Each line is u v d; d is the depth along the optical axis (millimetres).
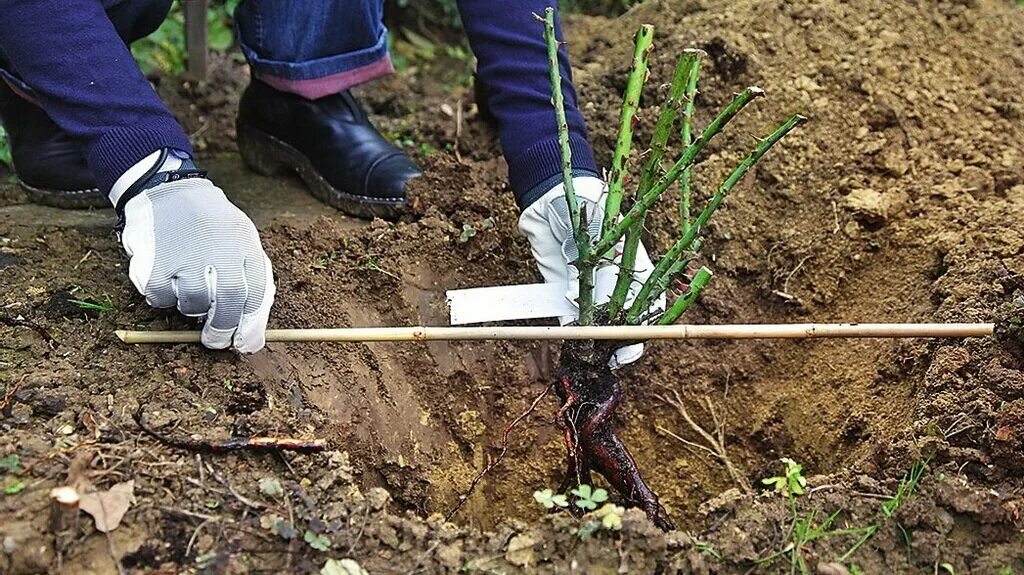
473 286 2201
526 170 1924
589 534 1477
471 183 2342
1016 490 1605
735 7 2625
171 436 1577
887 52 2541
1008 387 1729
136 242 1727
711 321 2230
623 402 2168
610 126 2525
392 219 2322
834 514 1548
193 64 2955
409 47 3576
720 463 2162
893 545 1521
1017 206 2168
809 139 2416
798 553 1485
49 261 2037
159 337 1762
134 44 3096
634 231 1742
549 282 1965
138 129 1748
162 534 1427
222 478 1526
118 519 1414
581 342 1806
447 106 2824
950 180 2326
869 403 2000
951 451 1658
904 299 2143
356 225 2326
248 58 2354
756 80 2492
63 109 1747
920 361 1934
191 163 1824
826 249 2275
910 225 2232
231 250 1713
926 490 1577
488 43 1961
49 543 1387
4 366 1700
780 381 2203
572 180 1821
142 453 1533
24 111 2217
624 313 1817
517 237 2219
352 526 1483
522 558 1460
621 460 1818
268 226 2217
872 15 2607
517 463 2094
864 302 2215
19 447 1511
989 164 2383
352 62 2340
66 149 2234
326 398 1873
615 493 1938
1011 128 2482
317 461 1587
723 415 2197
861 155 2389
